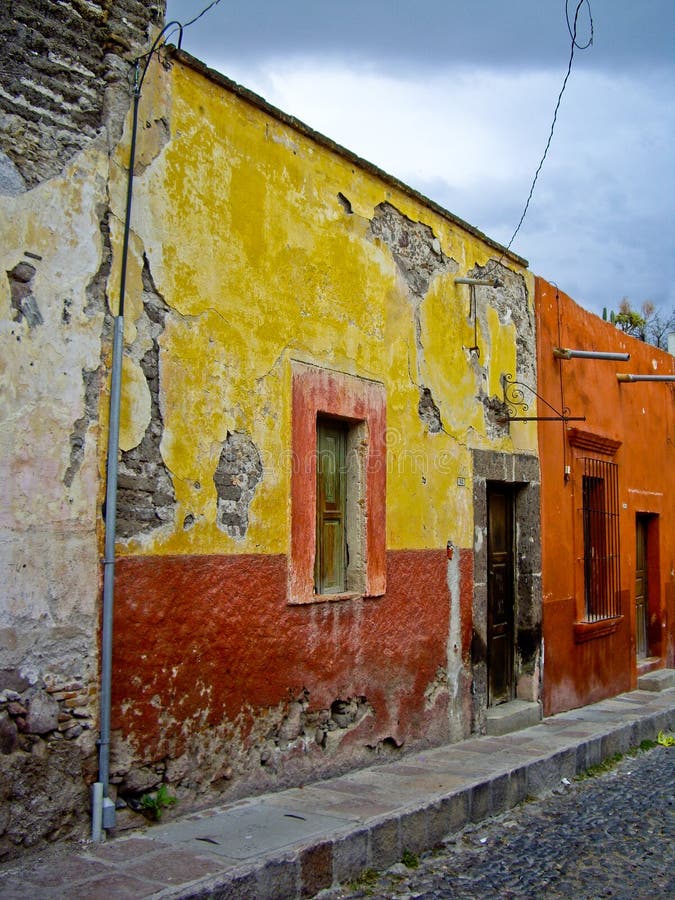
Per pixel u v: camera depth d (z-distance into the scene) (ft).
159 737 16.52
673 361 46.39
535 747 25.20
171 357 17.17
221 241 18.48
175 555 17.01
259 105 19.60
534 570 30.45
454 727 25.58
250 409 18.95
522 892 16.57
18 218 14.65
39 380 14.74
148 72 17.02
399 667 23.40
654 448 43.37
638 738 30.09
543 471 31.53
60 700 14.78
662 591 43.57
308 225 21.01
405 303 24.57
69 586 14.97
